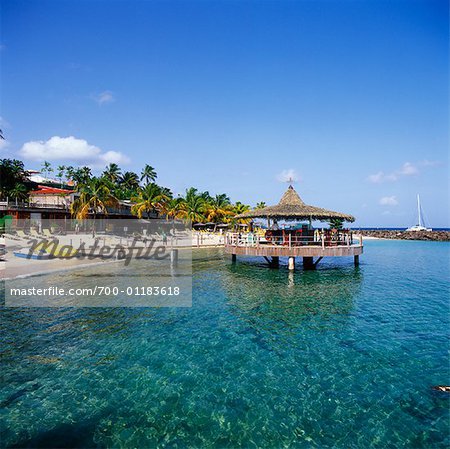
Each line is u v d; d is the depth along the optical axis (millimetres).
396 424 7035
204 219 71875
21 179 63000
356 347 10977
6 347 10969
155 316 14469
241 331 12578
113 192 56156
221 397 8039
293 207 26594
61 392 8258
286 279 23547
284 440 6590
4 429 6895
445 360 9953
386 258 38250
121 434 6766
